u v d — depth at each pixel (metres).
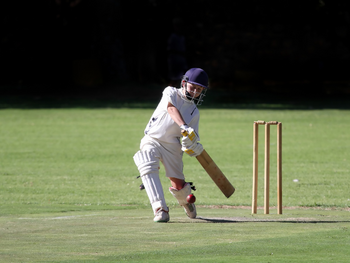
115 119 70.12
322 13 113.88
